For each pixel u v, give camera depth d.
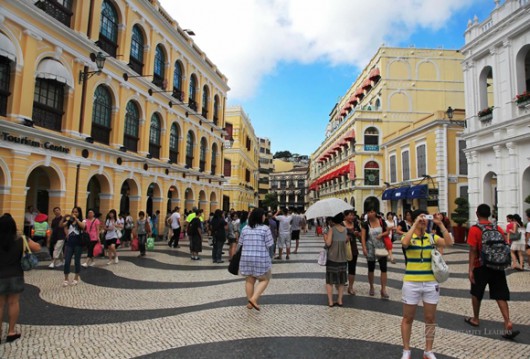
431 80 36.88
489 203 17.64
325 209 7.21
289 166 112.19
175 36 23.05
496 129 16.34
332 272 6.84
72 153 14.49
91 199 19.88
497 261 5.22
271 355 4.52
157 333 5.31
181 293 7.88
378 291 8.15
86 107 15.30
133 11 18.75
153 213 22.02
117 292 7.92
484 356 4.55
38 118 13.34
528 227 10.84
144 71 20.16
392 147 33.03
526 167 14.85
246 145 49.38
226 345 4.85
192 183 26.86
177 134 24.75
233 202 42.38
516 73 15.61
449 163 24.64
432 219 4.44
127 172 18.47
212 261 12.94
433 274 4.32
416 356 4.52
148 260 12.85
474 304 5.74
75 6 14.78
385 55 36.88
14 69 12.05
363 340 5.06
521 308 6.81
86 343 4.91
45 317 6.09
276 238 13.05
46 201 17.81
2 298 4.97
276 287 8.50
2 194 11.70
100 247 11.70
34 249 5.39
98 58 14.31
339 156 45.94
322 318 6.06
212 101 30.69
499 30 16.27
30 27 12.41
